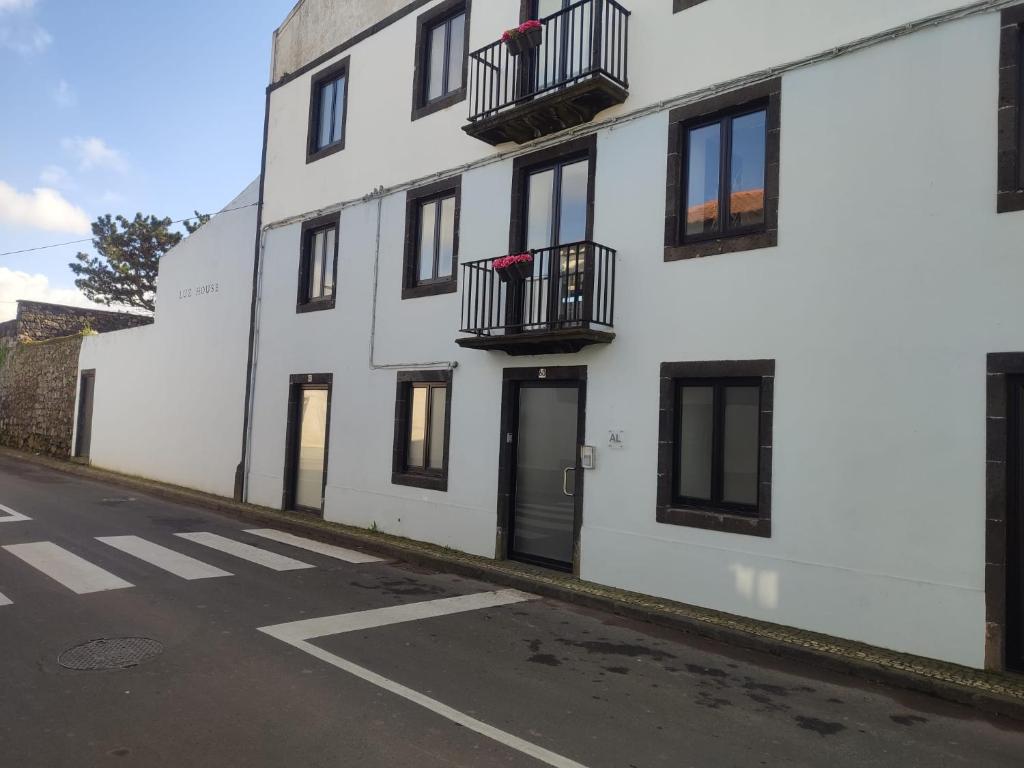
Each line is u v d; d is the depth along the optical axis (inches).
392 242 444.5
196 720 167.3
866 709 198.8
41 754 147.5
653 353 311.6
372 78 470.9
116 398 730.2
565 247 327.6
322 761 150.6
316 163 507.2
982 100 237.1
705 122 310.0
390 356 437.4
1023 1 231.1
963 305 236.2
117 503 518.3
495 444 374.9
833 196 266.1
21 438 928.9
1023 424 227.3
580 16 348.2
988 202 233.8
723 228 300.4
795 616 262.1
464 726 172.4
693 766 159.2
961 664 227.1
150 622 238.4
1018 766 167.6
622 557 313.4
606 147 336.5
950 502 233.9
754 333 281.7
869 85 260.7
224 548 373.1
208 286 604.4
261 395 534.9
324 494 471.2
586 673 216.1
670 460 303.9
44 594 263.7
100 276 1249.4
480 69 397.1
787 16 283.3
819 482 261.1
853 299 258.8
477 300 369.7
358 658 216.1
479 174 396.2
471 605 289.4
